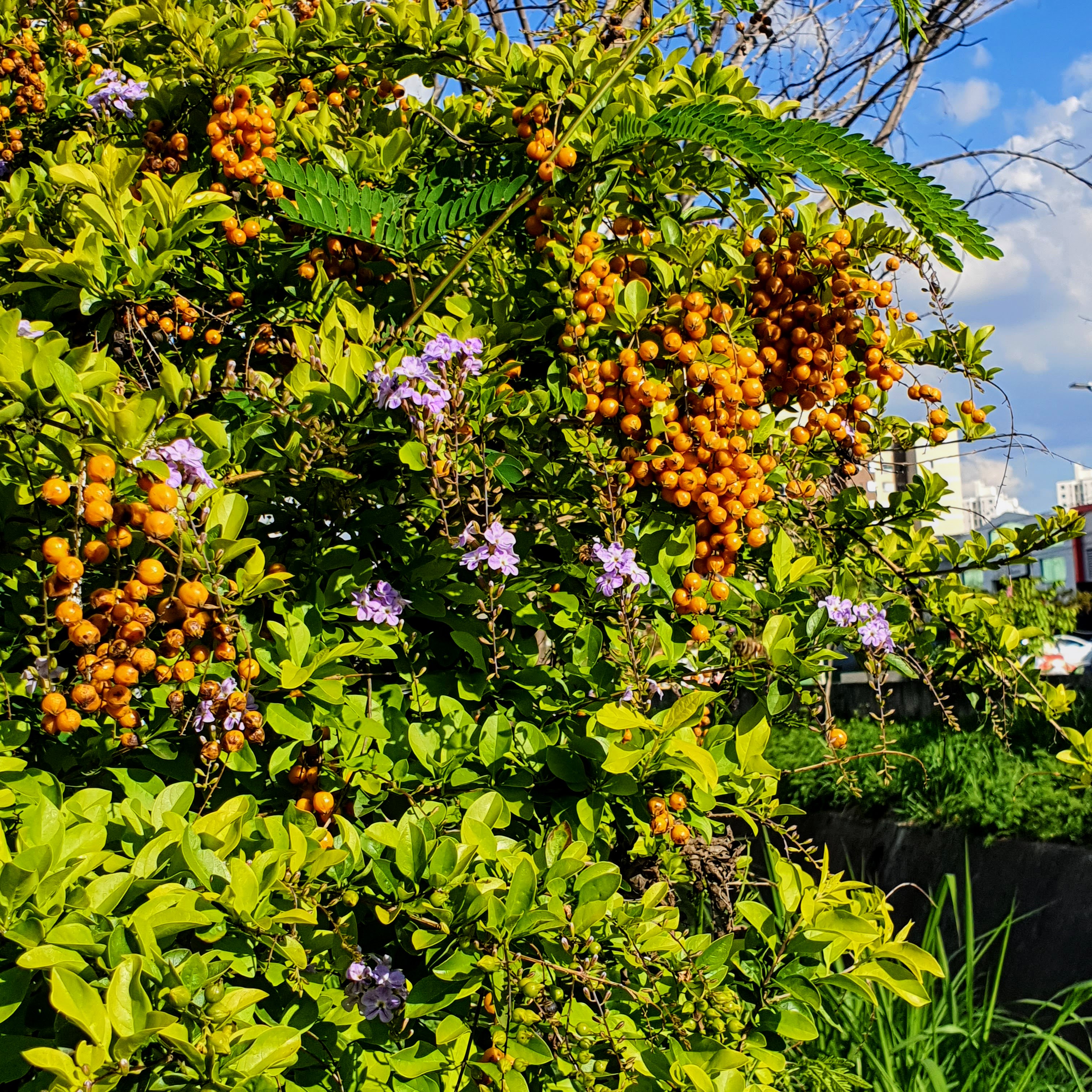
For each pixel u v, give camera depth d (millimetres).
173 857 1416
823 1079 2877
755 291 2074
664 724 1642
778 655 1939
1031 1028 3514
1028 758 6781
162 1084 1219
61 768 1666
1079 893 5262
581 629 1871
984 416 2658
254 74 2400
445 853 1502
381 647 1711
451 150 2422
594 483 1889
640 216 2258
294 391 1832
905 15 2092
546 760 1848
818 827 8055
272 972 1438
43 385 1460
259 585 1599
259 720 1598
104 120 2469
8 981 1194
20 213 2186
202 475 1506
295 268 2404
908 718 8945
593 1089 1559
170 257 1933
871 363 2232
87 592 1754
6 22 2559
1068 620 8805
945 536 2969
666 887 1768
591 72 2117
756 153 1813
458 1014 1622
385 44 2377
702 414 1867
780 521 2492
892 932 1774
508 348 2027
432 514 2027
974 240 1760
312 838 1529
